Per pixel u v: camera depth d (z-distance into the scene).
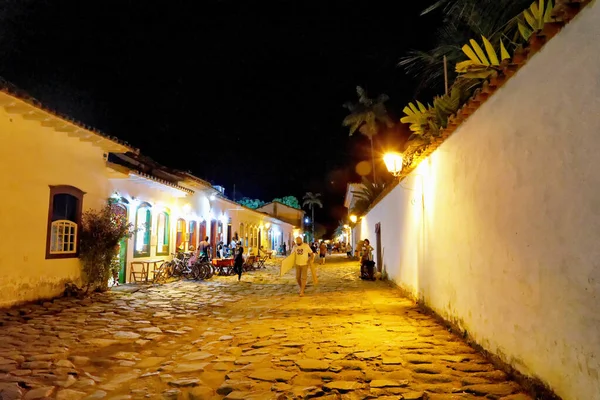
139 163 18.56
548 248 3.93
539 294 4.12
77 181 11.53
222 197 25.09
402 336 6.99
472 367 5.20
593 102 3.23
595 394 3.24
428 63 11.91
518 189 4.54
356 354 5.90
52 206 10.52
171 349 6.48
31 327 7.65
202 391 4.65
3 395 4.35
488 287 5.47
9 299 9.12
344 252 62.53
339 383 4.75
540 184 4.07
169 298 11.79
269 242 42.81
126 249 14.95
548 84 3.88
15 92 8.39
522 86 4.41
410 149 9.77
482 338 5.72
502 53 5.39
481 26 9.55
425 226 9.40
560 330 3.74
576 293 3.48
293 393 4.47
